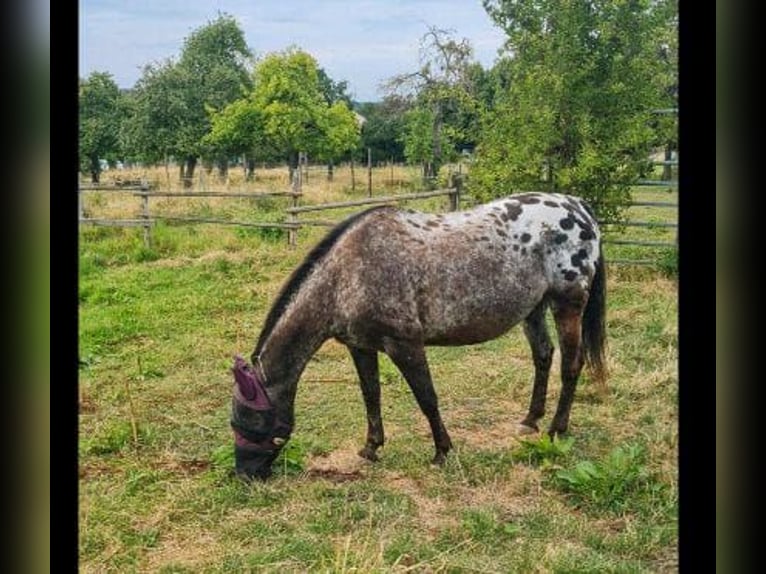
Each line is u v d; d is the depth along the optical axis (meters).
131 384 6.09
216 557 3.55
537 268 4.64
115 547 3.61
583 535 3.65
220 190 17.67
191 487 4.22
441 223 4.54
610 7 8.72
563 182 8.60
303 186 18.09
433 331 4.46
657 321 6.96
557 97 8.71
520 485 4.18
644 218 10.72
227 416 5.42
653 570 3.31
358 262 4.30
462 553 3.49
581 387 5.64
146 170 23.75
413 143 15.51
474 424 5.14
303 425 5.19
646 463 4.31
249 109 18.19
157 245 11.14
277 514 3.94
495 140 9.05
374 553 3.44
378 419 4.63
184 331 7.40
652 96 8.88
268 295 8.47
